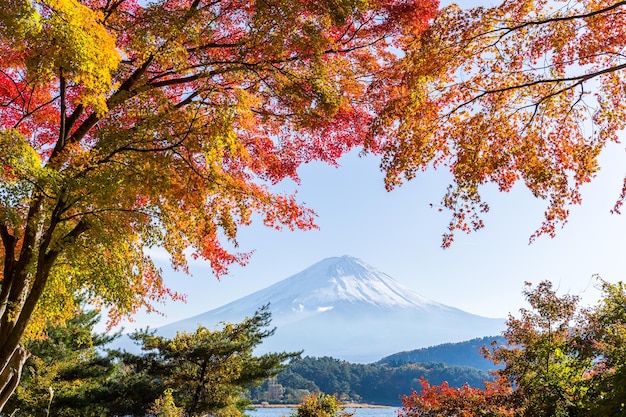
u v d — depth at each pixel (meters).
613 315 10.38
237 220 6.94
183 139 6.11
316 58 6.86
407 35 7.76
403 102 6.61
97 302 7.89
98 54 5.46
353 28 7.78
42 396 19.39
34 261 6.66
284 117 7.97
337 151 8.73
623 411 7.57
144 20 6.49
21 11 5.04
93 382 22.69
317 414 23.62
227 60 7.37
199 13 6.66
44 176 5.58
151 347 21.97
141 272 7.34
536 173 6.83
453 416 16.25
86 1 7.17
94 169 6.01
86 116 8.36
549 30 6.42
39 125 8.25
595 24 6.47
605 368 10.82
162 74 7.73
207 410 21.25
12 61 6.76
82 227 6.68
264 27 6.51
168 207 6.61
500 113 6.89
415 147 6.76
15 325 6.46
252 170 8.84
